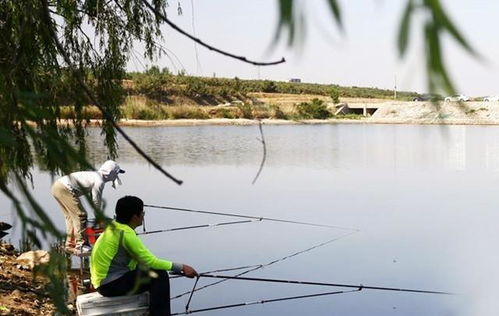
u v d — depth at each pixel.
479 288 8.18
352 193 18.33
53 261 1.85
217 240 11.26
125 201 5.12
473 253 10.34
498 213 14.77
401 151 32.94
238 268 9.12
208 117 55.12
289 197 17.39
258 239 11.43
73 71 1.91
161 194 17.50
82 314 4.96
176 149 32.72
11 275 6.69
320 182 20.86
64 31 6.04
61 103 4.66
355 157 29.62
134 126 47.94
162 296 5.06
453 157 29.95
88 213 8.01
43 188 16.61
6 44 3.55
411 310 7.28
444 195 18.05
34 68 4.05
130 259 5.02
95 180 7.08
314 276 8.82
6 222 11.38
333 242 11.28
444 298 7.74
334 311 7.15
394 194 18.19
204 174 22.75
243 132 48.06
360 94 93.44
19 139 2.61
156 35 7.05
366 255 10.26
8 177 1.68
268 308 7.13
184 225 12.75
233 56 1.71
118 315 5.02
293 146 36.00
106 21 6.85
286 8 0.83
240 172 23.55
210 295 7.55
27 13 3.39
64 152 1.60
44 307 5.77
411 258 10.05
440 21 0.75
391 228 12.84
